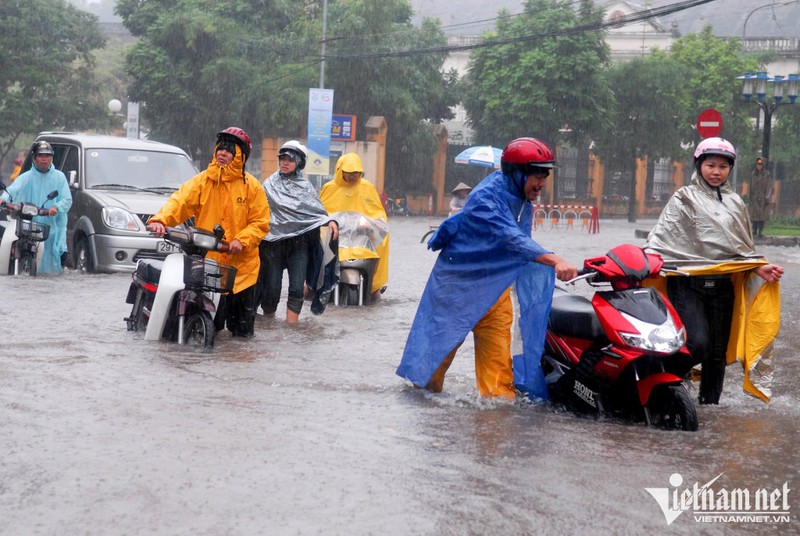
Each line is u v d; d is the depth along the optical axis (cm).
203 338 812
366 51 4066
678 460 526
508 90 4369
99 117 4597
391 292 1309
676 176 6216
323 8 3947
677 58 5144
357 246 1152
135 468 472
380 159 4097
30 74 4262
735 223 679
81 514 411
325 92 3100
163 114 4244
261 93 3928
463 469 490
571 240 2800
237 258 867
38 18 4325
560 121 4372
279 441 528
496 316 655
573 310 654
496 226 637
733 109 5050
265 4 4203
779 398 717
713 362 689
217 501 430
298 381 692
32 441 512
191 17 4056
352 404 628
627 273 611
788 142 5225
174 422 558
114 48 7200
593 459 520
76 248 1451
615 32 6481
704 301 683
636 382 609
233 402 614
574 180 5516
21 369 688
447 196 4975
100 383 652
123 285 1245
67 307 1023
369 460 499
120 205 1401
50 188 1360
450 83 4866
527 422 602
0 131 4394
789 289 1430
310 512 420
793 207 5775
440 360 647
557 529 411
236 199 848
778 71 6353
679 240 684
